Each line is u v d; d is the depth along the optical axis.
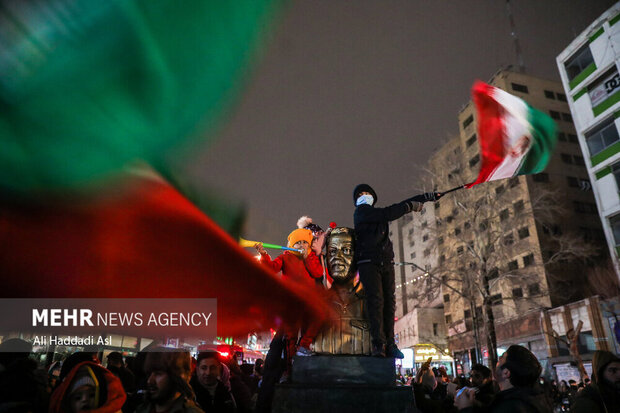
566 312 26.97
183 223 2.93
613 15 25.11
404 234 61.31
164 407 2.32
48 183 2.39
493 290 34.53
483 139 3.63
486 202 23.03
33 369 2.74
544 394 2.50
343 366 2.76
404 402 2.62
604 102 25.38
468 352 38.12
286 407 2.64
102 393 2.31
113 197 2.54
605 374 3.06
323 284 3.30
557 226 33.91
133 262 3.22
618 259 23.64
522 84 41.19
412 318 45.56
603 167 25.14
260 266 3.50
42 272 3.05
